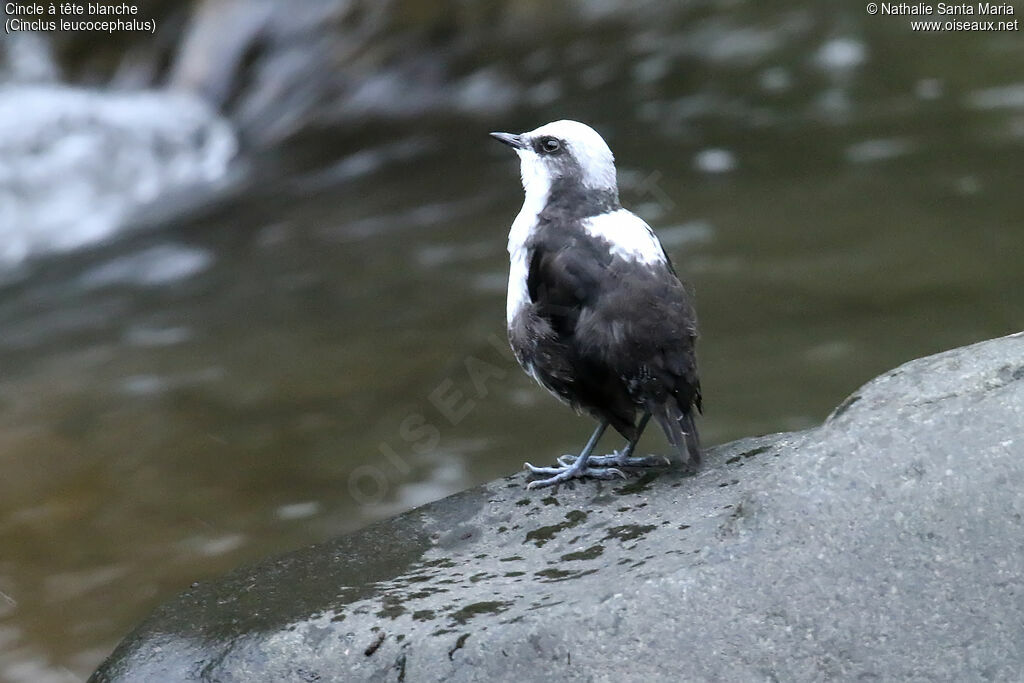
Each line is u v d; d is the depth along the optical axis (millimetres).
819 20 24625
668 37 24516
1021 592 5008
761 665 5031
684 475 6699
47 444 12906
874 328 13516
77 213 19625
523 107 22500
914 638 4996
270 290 16406
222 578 6281
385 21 22875
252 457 12375
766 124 20391
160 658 5730
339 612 5789
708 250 15859
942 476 5316
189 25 22875
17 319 16484
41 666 9734
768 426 11906
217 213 19516
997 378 5945
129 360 14750
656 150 19703
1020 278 14305
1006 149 18266
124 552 11070
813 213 16734
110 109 21125
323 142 21922
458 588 5867
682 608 5223
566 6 24391
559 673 5176
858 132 19562
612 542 6023
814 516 5352
